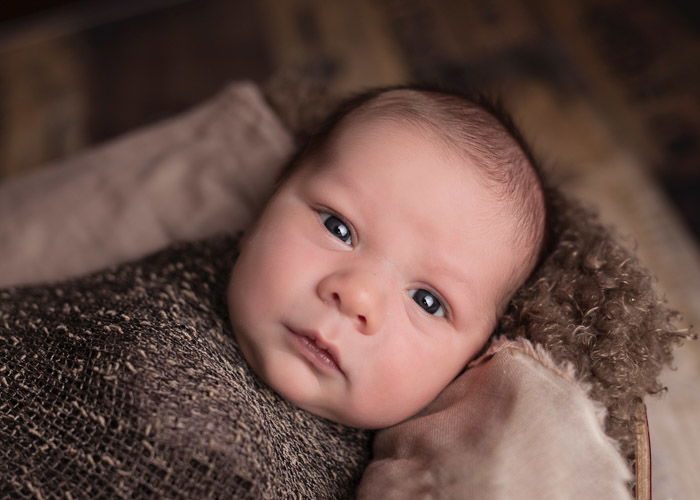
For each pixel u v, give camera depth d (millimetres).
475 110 853
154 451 578
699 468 1060
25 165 1787
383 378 713
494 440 634
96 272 861
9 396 646
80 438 602
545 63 1893
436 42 2000
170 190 1107
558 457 616
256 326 720
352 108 874
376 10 2143
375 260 726
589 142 1680
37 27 2238
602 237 836
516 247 793
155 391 605
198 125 1194
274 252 740
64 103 1961
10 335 708
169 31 2168
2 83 2053
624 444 701
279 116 1146
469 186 761
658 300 777
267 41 2088
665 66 1847
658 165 1627
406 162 756
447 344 754
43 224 1115
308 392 708
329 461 729
